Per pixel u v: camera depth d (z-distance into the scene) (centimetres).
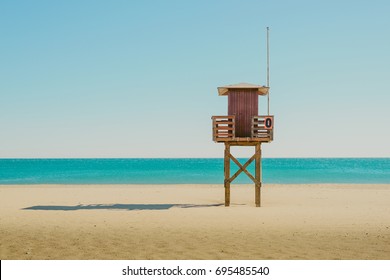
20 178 7581
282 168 12925
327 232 1630
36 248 1348
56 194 3591
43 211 2364
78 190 4062
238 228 1723
